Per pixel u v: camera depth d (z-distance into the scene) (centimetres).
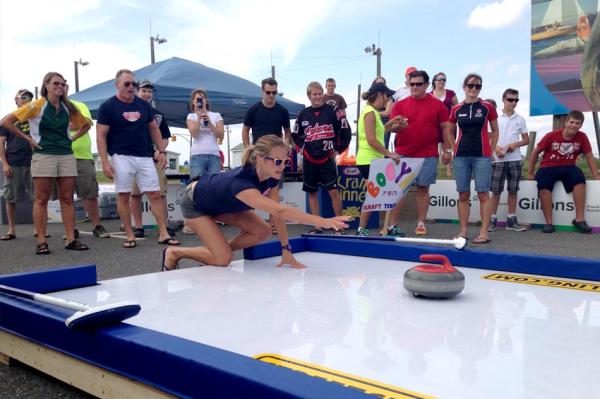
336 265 319
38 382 189
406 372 146
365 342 173
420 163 506
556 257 278
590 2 744
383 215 713
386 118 691
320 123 570
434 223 715
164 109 1032
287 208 254
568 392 131
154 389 145
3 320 204
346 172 651
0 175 881
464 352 162
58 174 470
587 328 186
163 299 237
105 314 162
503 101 622
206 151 594
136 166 498
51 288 262
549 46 786
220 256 313
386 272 295
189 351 138
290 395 110
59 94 457
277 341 175
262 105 588
